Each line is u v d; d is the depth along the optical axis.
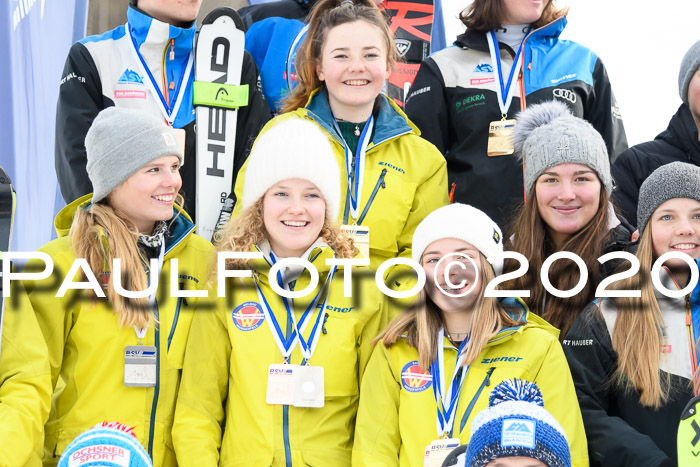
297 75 5.39
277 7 5.95
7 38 6.38
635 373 4.05
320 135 4.37
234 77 5.24
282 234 4.21
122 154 4.26
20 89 6.50
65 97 5.07
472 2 5.76
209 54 5.24
